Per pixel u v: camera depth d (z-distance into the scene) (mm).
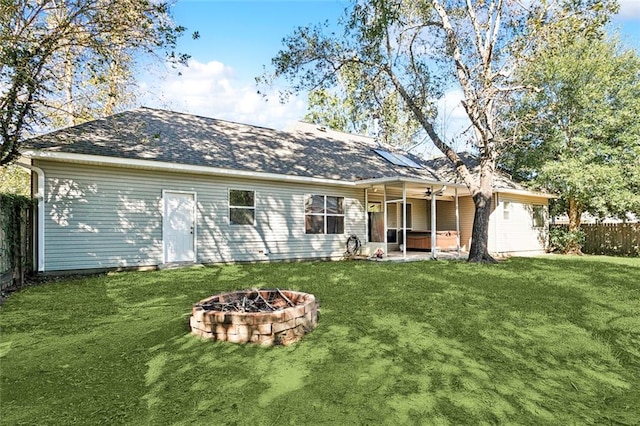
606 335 4102
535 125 14320
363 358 3322
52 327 4184
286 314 3691
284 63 11867
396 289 6496
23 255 7180
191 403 2527
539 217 17312
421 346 3652
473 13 10789
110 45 7777
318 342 3707
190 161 9484
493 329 4227
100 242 8508
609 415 2469
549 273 8719
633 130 13945
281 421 2322
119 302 5426
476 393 2727
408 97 12398
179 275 8070
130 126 10125
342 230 13094
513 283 7203
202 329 3785
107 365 3135
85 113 9406
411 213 16984
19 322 4395
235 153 11242
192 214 9930
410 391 2730
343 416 2383
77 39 7465
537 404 2596
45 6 7246
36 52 6992
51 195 7984
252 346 3561
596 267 10070
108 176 8672
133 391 2689
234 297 4492
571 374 3113
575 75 14570
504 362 3316
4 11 6434
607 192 14008
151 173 9281
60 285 6844
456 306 5246
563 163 14547
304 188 12117
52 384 2791
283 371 3029
